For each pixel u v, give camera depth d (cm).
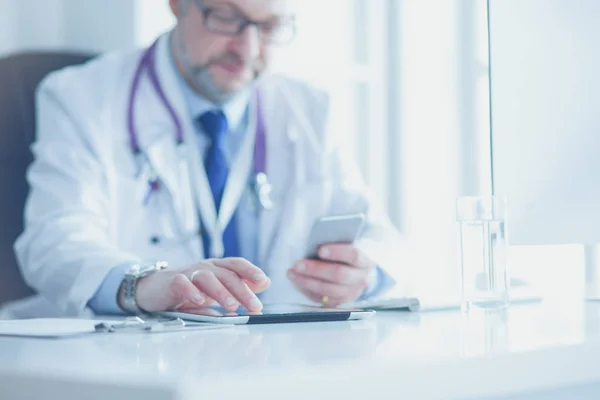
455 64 279
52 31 258
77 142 185
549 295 126
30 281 166
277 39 201
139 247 182
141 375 40
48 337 70
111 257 135
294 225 195
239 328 79
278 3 195
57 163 179
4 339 69
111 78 196
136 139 190
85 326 79
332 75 282
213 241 188
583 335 62
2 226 215
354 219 132
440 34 282
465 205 95
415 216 284
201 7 189
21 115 219
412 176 285
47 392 43
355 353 51
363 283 136
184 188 187
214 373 41
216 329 78
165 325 78
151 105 193
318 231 131
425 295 113
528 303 114
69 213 169
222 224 189
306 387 40
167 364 46
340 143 213
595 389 57
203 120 196
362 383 42
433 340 61
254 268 104
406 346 56
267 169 200
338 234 133
